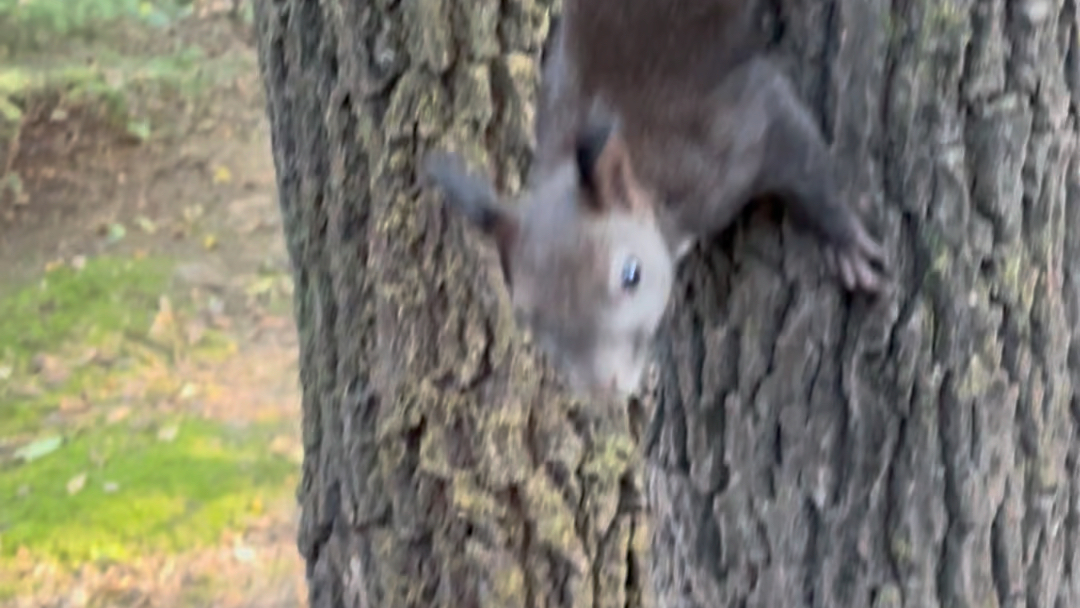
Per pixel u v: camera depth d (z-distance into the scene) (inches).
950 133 80.4
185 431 268.2
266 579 220.1
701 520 98.3
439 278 139.8
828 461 89.7
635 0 85.3
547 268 77.9
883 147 81.7
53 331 307.7
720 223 85.6
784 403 89.9
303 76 142.7
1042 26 79.2
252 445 263.0
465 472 146.1
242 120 410.9
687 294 93.6
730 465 94.5
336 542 157.3
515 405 144.2
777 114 81.6
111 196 364.8
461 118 135.6
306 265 150.9
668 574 105.7
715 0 83.4
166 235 354.6
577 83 86.3
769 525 93.4
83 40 417.1
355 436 149.8
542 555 150.1
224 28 448.5
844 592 91.7
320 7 138.6
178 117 398.9
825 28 81.6
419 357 142.4
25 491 245.6
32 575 219.1
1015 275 83.1
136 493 243.1
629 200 79.0
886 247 83.1
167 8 445.7
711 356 93.2
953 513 87.3
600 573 153.9
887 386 86.1
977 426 85.2
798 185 82.7
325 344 151.0
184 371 294.4
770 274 88.0
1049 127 81.6
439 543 148.6
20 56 399.2
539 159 90.8
